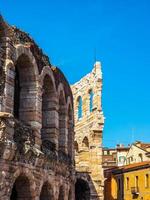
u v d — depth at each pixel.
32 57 32.19
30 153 29.19
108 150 113.75
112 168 86.12
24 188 29.86
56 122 38.06
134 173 77.62
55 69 38.75
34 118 31.97
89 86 64.31
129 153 97.50
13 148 26.03
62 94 41.97
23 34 31.48
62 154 41.28
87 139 63.91
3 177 25.56
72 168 45.28
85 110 64.88
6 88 27.42
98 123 60.44
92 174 60.25
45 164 33.19
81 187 61.19
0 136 25.31
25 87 32.56
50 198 35.38
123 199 80.06
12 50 28.75
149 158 85.31
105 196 87.81
